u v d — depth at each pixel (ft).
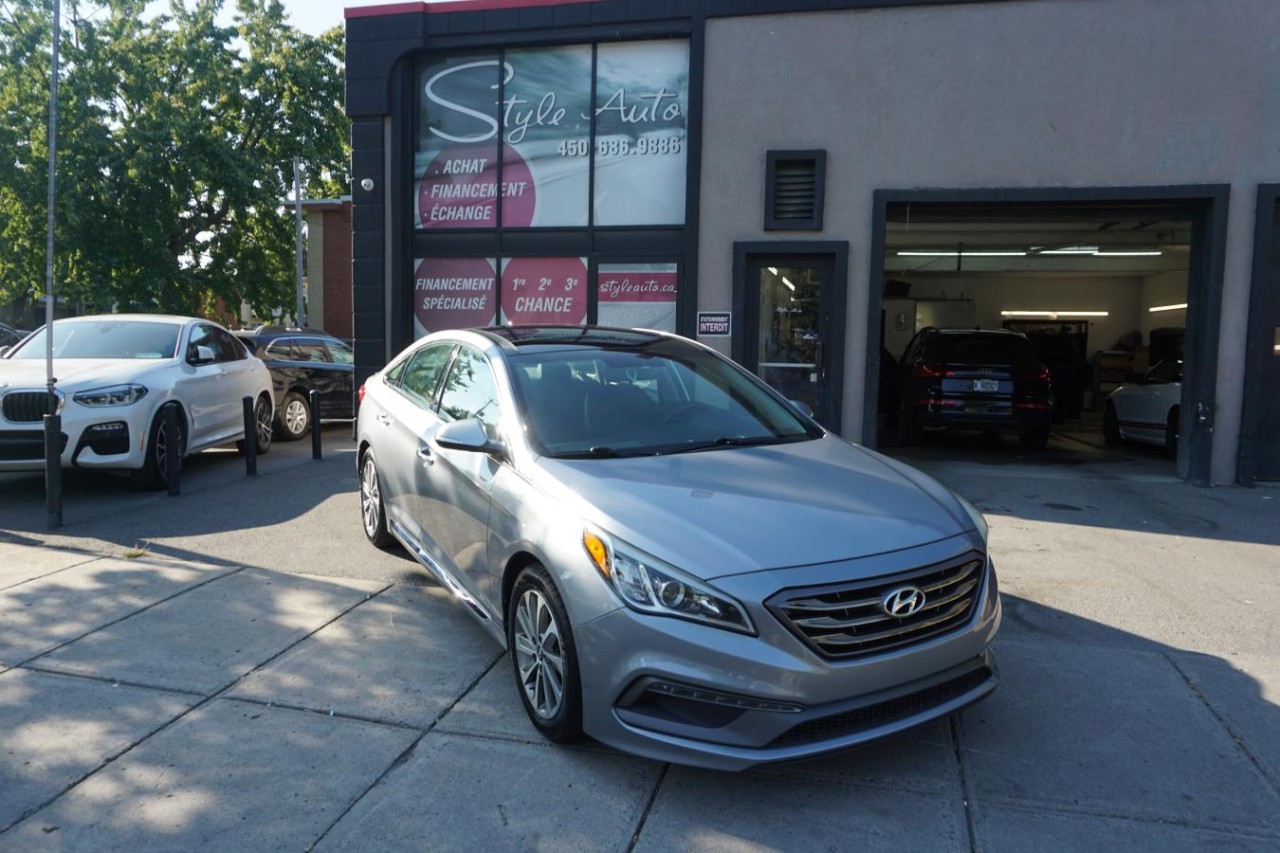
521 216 33.17
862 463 13.57
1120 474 31.30
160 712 12.57
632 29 31.37
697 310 31.17
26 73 85.15
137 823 10.01
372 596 17.38
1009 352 38.19
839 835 9.87
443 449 15.26
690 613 10.00
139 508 24.77
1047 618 16.65
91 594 17.30
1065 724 12.47
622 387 14.92
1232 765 11.41
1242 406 28.48
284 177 101.50
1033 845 9.72
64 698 12.97
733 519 10.87
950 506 12.15
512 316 33.45
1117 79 28.50
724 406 15.34
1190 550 21.11
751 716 9.86
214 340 32.40
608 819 10.14
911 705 10.79
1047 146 28.99
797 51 30.12
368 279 33.86
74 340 29.55
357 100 33.27
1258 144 27.89
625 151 32.27
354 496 26.53
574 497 11.46
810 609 9.96
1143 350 62.95
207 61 93.91
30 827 9.92
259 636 15.30
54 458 22.15
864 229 30.04
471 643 15.12
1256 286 28.04
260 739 11.85
